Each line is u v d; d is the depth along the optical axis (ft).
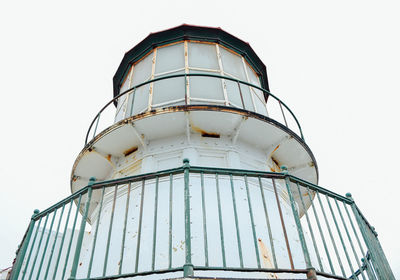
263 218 19.90
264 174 14.28
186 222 11.93
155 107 25.58
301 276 18.12
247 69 32.22
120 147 24.29
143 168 22.06
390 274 16.92
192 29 30.89
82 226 13.29
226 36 31.58
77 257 12.34
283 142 24.47
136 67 32.04
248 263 16.87
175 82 26.94
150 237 18.03
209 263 16.56
